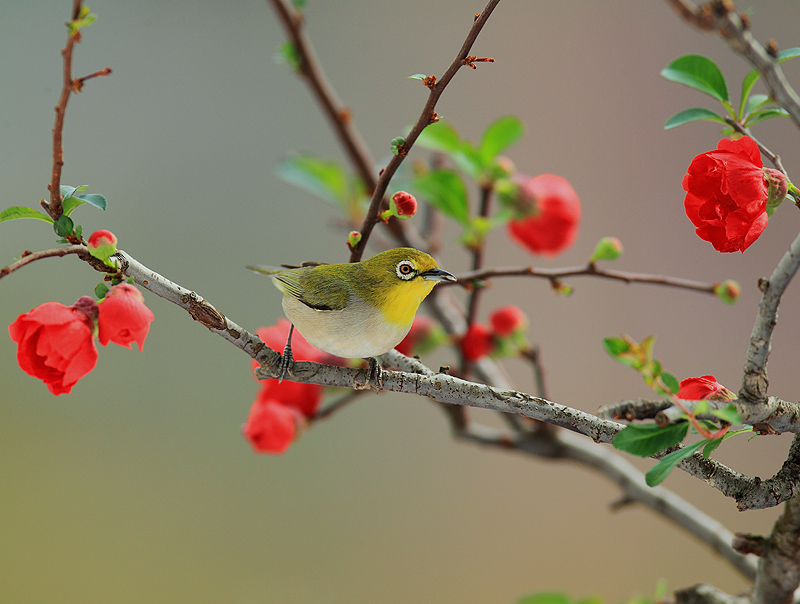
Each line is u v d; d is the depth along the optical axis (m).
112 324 4.73
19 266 4.72
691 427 4.71
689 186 4.73
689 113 4.77
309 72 4.91
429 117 4.75
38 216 4.74
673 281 4.84
